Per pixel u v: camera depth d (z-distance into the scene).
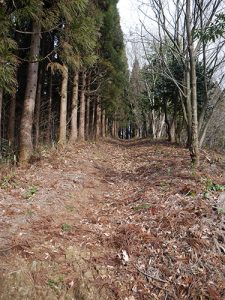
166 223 4.62
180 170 7.58
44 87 14.39
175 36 9.77
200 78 13.08
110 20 17.92
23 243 4.16
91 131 21.05
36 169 7.47
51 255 4.01
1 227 4.46
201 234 4.21
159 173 7.82
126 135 56.22
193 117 7.62
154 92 17.59
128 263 3.96
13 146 9.12
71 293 3.54
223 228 4.29
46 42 11.64
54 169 7.84
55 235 4.52
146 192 6.23
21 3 6.04
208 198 5.09
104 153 13.60
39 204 5.48
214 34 6.43
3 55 5.67
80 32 7.34
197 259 3.84
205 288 3.44
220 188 5.46
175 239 4.26
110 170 9.36
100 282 3.68
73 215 5.42
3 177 6.40
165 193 5.88
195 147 7.66
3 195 5.59
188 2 7.29
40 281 3.59
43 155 8.99
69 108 16.62
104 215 5.49
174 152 11.56
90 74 17.20
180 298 3.39
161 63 12.36
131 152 14.16
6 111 11.88
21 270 3.66
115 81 20.55
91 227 4.96
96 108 22.92
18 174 6.82
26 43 10.62
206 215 4.59
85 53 8.85
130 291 3.56
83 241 4.47
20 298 3.37
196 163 7.65
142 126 39.84
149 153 12.35
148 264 3.92
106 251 4.27
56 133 14.17
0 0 5.62
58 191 6.27
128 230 4.66
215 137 22.94
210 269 3.69
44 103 13.58
